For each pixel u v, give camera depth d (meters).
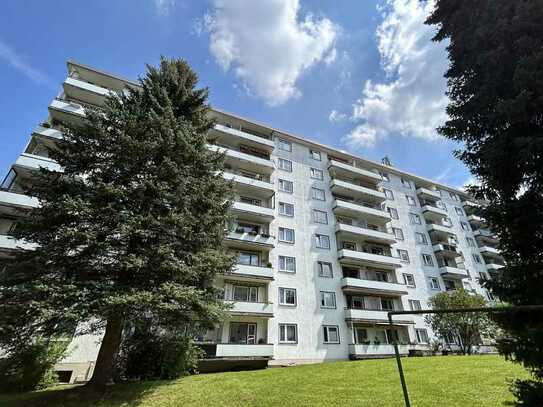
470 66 6.72
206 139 15.01
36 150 19.38
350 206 29.84
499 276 5.62
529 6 5.61
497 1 6.16
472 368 12.01
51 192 10.74
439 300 25.22
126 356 12.01
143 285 10.01
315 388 9.73
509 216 5.48
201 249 11.88
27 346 10.88
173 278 10.52
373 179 34.56
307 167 31.56
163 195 11.40
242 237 23.19
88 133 12.05
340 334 23.80
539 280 5.06
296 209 28.09
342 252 26.98
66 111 20.95
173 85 15.85
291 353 21.36
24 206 16.80
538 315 4.99
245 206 24.42
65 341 12.82
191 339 13.40
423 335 27.69
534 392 4.84
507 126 5.91
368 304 27.03
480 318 22.77
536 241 5.25
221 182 14.07
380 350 23.80
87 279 9.78
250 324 21.39
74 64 23.50
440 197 39.16
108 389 9.76
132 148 11.70
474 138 6.77
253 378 11.92
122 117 12.45
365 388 9.40
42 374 11.52
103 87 24.44
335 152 34.28
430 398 7.91
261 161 27.62
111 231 10.26
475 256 38.66
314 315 23.59
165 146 12.38
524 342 4.98
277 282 23.56
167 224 10.96
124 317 9.44
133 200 11.16
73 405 8.51
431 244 35.19
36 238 10.44
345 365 14.86
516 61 5.78
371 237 29.45
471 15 6.86
